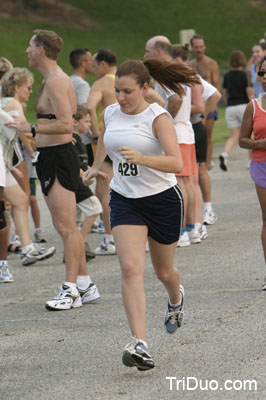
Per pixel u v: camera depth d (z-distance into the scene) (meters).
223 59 99.88
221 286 17.20
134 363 11.48
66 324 15.01
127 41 101.50
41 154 16.38
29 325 15.12
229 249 21.33
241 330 13.70
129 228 12.10
